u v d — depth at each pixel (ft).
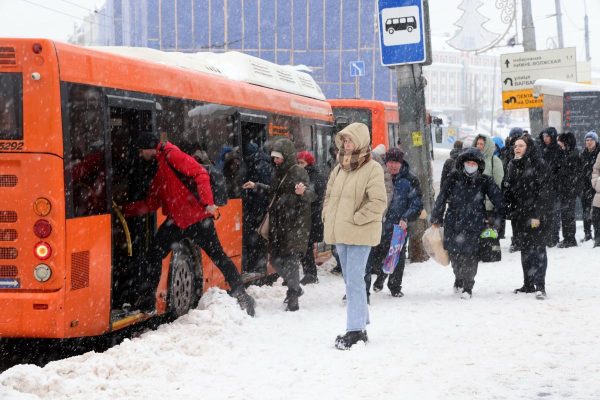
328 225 29.94
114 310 32.55
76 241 28.17
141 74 33.30
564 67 98.99
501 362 26.76
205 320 33.04
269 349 29.48
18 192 27.58
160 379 25.39
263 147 47.39
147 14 200.13
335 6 198.49
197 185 33.06
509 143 61.82
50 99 27.53
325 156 59.41
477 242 40.40
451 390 23.49
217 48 199.62
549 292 41.81
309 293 43.83
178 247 35.40
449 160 54.44
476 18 96.07
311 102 56.90
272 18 198.70
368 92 198.39
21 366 24.04
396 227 40.78
